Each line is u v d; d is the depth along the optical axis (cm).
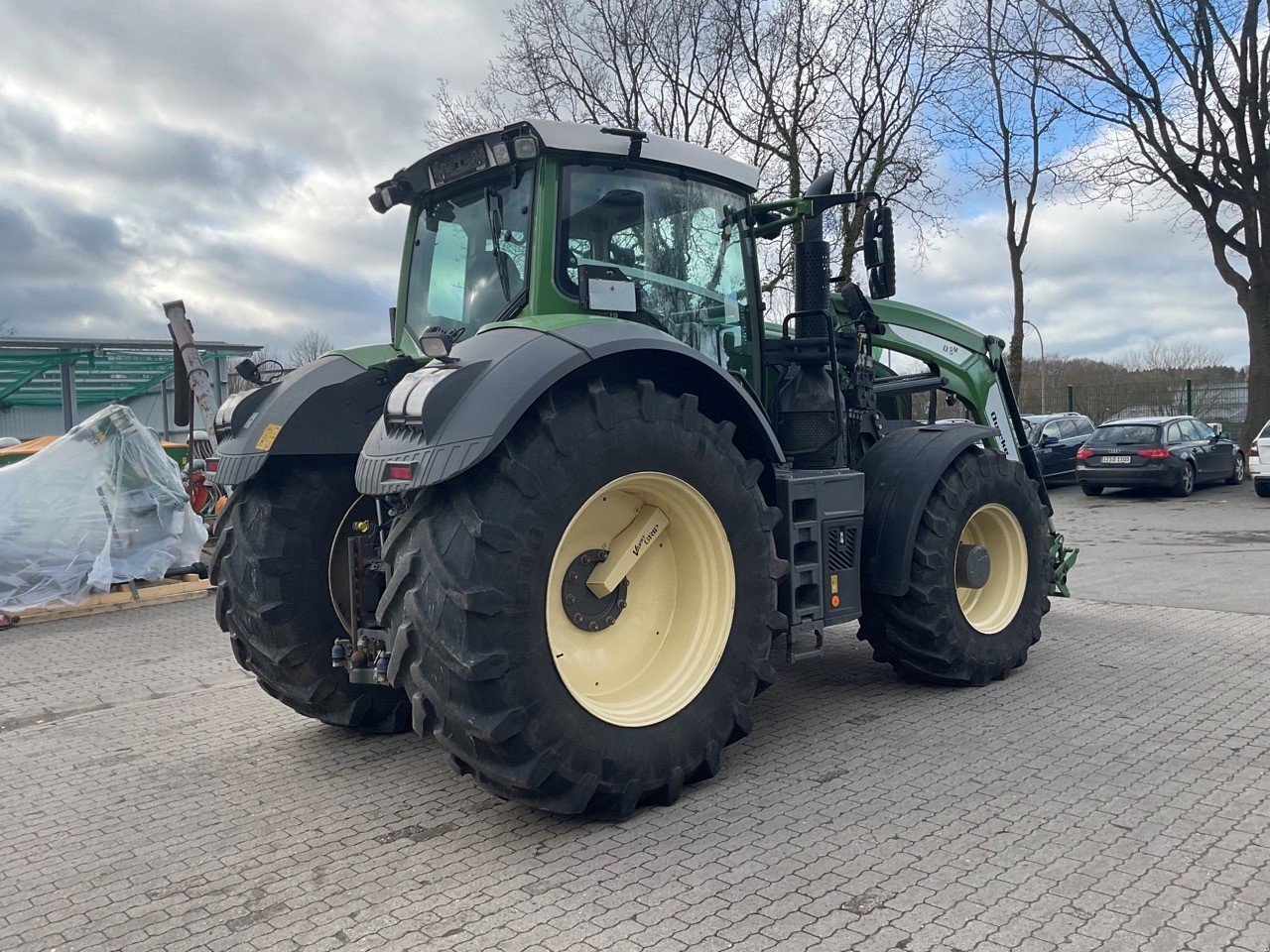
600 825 335
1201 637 591
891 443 497
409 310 459
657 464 345
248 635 420
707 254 447
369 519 438
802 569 419
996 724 430
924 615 467
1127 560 959
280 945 263
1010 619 508
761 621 378
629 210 413
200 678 601
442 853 320
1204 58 1875
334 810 365
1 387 1933
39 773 430
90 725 506
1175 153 1936
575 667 349
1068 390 2817
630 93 1970
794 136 1869
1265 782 345
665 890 283
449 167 415
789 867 293
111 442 868
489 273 414
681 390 388
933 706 464
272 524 416
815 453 472
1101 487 1730
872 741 414
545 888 289
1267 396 1952
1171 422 1692
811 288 480
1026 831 310
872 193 475
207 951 262
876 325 543
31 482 820
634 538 362
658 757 338
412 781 394
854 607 448
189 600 873
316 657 426
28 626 784
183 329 1019
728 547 368
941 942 245
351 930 270
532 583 309
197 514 1012
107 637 736
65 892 305
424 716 310
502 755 307
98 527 839
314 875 308
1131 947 239
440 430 305
